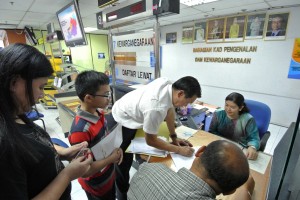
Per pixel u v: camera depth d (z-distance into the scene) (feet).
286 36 10.93
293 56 10.85
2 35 20.86
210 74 14.99
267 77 12.07
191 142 4.45
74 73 11.56
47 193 1.80
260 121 6.03
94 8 11.43
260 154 4.08
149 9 4.41
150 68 5.23
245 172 1.80
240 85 13.42
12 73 1.49
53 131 10.96
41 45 18.25
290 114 11.53
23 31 20.07
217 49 14.16
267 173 3.38
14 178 1.48
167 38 17.62
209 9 11.68
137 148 4.10
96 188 3.80
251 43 12.38
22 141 1.61
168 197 1.87
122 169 4.87
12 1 10.05
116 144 3.53
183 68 16.87
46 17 14.08
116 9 5.57
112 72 6.99
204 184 1.83
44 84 1.80
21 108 1.68
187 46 16.11
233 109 5.17
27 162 1.64
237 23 12.75
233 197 2.52
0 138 1.39
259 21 11.78
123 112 4.44
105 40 25.85
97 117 3.46
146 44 5.19
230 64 13.66
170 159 3.73
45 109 14.88
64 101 9.54
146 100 3.67
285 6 10.65
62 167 2.32
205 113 7.69
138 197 2.20
